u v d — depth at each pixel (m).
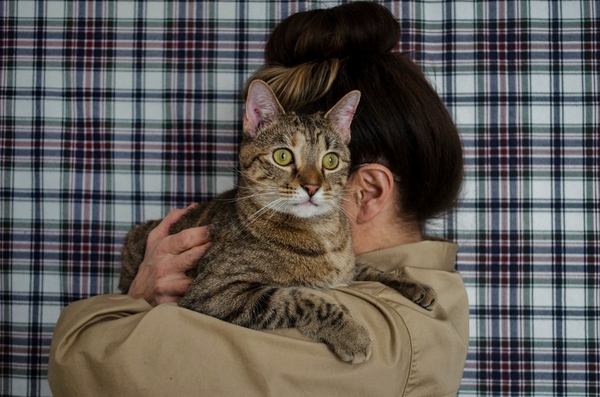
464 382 2.18
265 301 1.25
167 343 1.08
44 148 2.21
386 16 1.52
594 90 2.15
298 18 1.55
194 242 1.48
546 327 2.16
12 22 2.21
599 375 2.14
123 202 2.22
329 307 1.20
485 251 2.18
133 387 1.06
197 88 2.21
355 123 1.42
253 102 1.50
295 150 1.45
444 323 1.25
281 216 1.41
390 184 1.40
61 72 2.21
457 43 2.18
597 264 2.15
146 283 1.53
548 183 2.16
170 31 2.21
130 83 2.21
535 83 2.16
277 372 1.07
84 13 2.21
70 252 2.22
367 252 1.51
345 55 1.51
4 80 2.21
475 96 2.18
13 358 2.21
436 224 1.88
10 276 2.21
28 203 2.22
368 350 1.13
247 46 2.21
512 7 2.17
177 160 2.22
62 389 1.11
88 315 1.19
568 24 2.15
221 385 1.06
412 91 1.41
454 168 1.44
